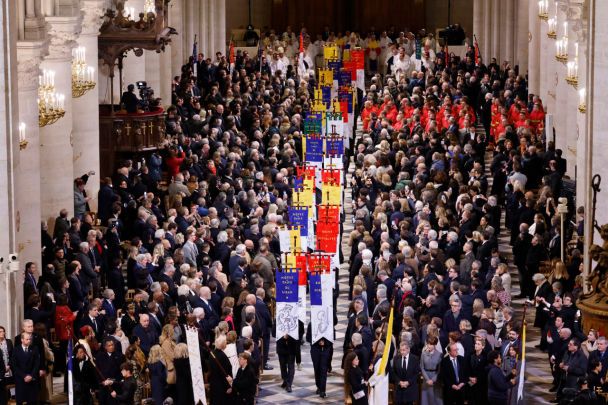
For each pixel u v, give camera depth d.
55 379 49.62
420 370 46.03
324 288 48.34
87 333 45.44
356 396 45.31
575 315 48.84
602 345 44.41
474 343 46.66
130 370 44.25
